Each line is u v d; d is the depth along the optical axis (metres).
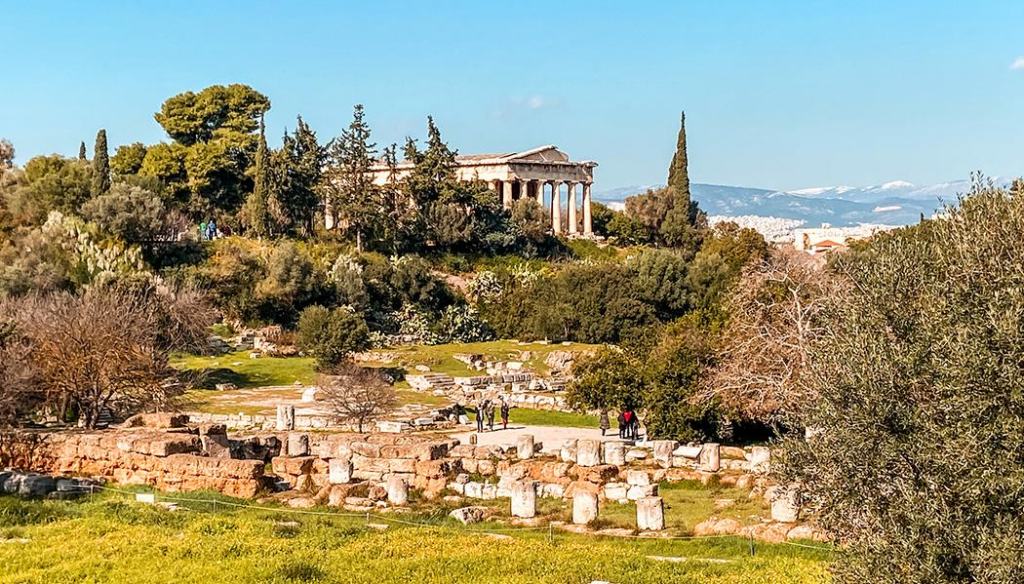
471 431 63.84
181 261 119.06
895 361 19.70
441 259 140.12
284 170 141.62
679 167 168.50
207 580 25.03
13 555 27.20
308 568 26.02
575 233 169.75
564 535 32.53
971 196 21.34
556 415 76.00
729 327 57.38
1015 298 18.61
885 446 19.28
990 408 18.20
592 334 110.88
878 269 21.73
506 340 117.44
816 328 49.03
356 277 118.81
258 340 104.31
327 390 66.06
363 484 38.53
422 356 100.69
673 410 55.34
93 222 115.75
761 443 56.84
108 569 26.06
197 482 37.28
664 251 120.88
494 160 166.88
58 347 52.94
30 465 39.25
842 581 19.77
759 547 29.55
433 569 26.33
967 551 17.78
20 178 137.25
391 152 146.25
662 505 32.78
